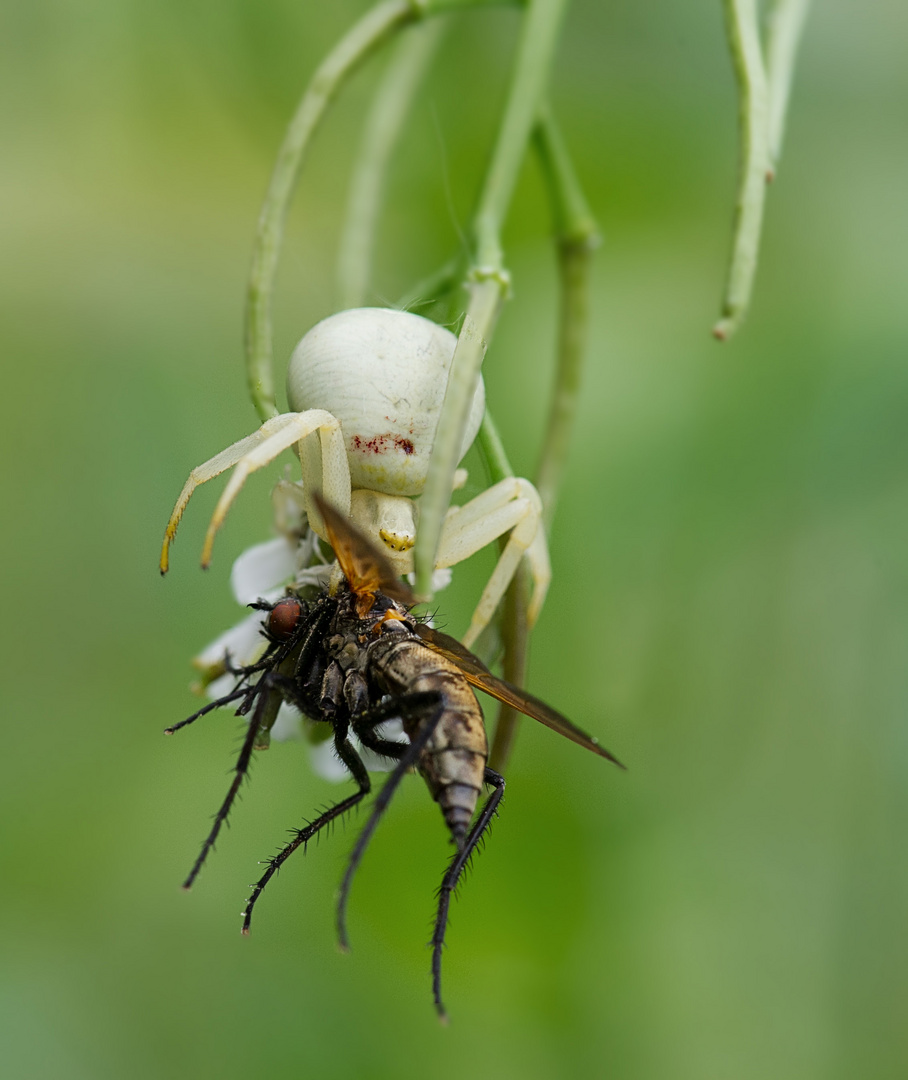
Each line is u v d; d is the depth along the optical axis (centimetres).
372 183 18
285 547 17
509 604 17
